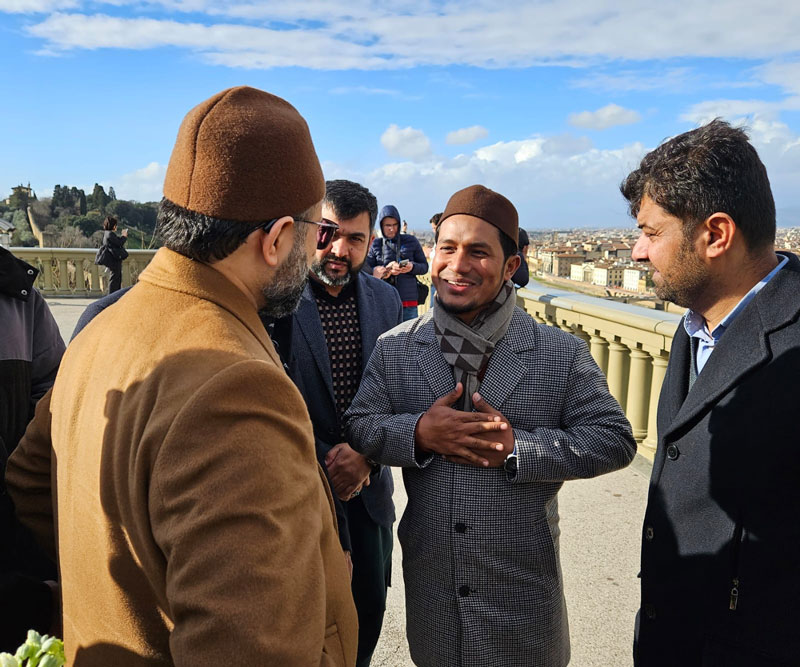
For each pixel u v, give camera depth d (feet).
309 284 6.25
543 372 4.84
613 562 8.98
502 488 4.67
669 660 3.87
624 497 11.18
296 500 2.36
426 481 4.90
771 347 3.42
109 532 2.48
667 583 3.88
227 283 2.77
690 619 3.73
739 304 3.72
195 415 2.22
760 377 3.41
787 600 3.31
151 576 2.37
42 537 3.59
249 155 2.62
